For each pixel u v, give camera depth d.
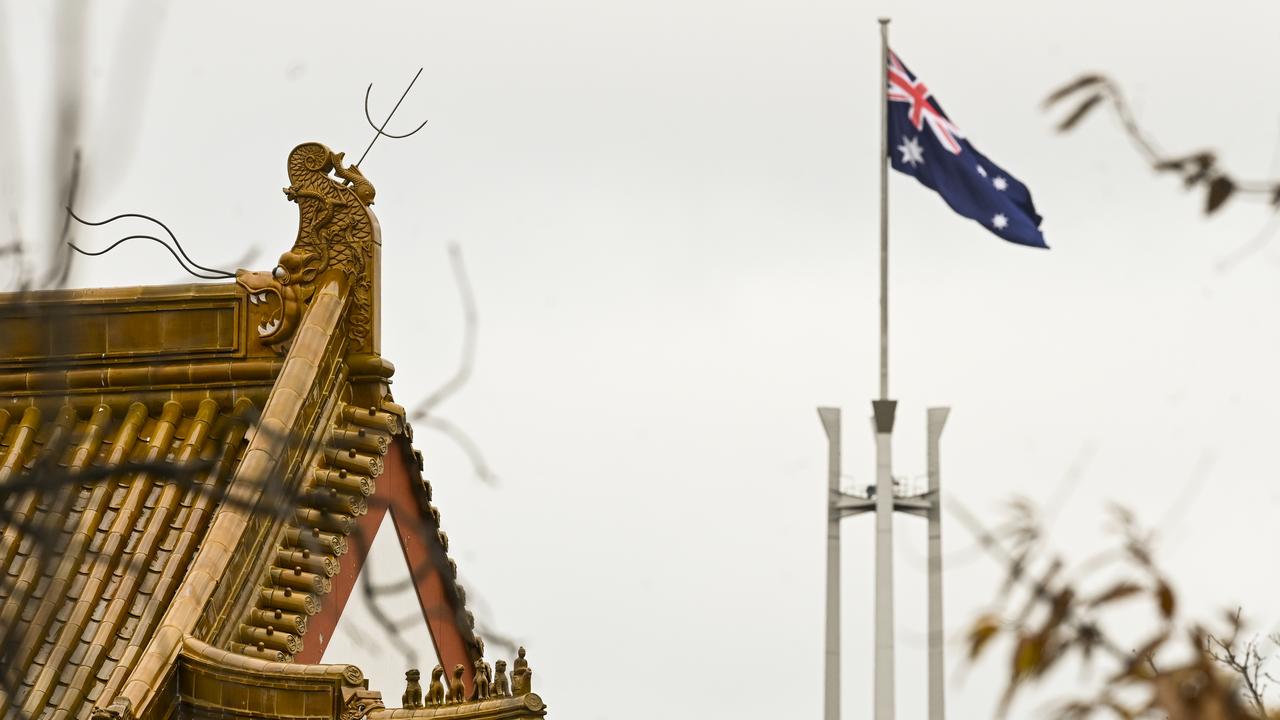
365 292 81.19
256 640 72.94
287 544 75.38
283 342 80.00
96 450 78.44
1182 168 24.50
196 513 74.94
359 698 67.88
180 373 80.00
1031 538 22.67
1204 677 21.48
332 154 82.19
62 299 37.06
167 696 68.12
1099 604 22.03
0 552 73.62
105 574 72.94
